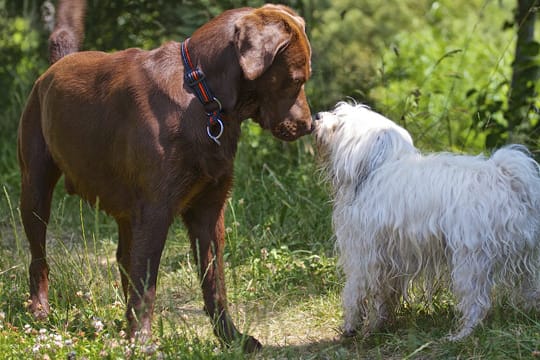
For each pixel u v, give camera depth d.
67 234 9.25
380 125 6.09
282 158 10.23
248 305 7.06
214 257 6.03
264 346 6.06
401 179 5.80
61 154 6.42
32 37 12.81
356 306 6.07
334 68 10.57
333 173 6.29
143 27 11.28
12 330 6.13
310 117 5.97
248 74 5.44
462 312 5.74
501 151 5.74
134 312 5.71
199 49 5.79
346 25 10.88
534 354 5.19
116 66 6.10
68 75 6.36
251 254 8.02
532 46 8.87
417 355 5.59
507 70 13.77
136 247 5.80
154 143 5.66
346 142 6.09
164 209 5.72
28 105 6.80
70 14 7.19
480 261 5.57
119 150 5.96
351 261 6.05
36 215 6.69
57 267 7.38
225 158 5.81
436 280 6.03
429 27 15.84
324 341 6.22
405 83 12.88
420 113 9.77
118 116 5.94
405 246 5.82
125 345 5.62
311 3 10.47
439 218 5.64
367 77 10.75
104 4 11.27
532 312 5.93
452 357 5.43
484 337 5.49
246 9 5.95
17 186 10.52
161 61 5.87
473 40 15.54
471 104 10.59
